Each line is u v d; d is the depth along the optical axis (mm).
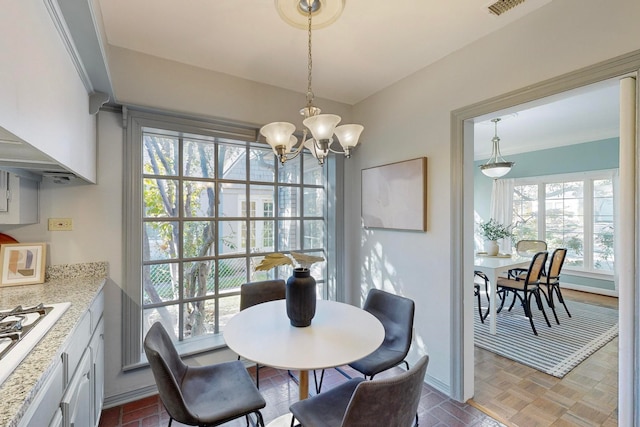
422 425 1889
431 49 2150
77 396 1270
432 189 2344
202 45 2070
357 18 1794
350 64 2352
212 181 2605
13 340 1004
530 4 1685
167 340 1558
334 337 1449
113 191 2094
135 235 2150
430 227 2361
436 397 2189
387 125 2758
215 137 2449
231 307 2672
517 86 1814
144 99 2148
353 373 2535
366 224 2982
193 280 2500
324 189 3240
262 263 1525
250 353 1284
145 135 2336
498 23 1855
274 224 2920
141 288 2189
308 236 3143
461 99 2133
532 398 2172
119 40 1999
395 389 1001
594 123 4207
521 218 5750
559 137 5000
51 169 1563
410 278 2533
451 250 2199
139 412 2014
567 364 2645
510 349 2936
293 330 1534
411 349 2510
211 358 2412
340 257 3127
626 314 1446
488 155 6129
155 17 1765
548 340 3150
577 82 1564
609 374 2488
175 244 2428
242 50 2135
